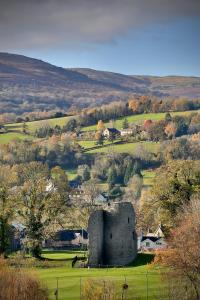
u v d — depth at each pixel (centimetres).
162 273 10050
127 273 11181
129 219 13125
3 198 14062
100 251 12850
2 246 13975
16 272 8788
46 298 8669
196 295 9281
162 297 9269
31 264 12662
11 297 8306
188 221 10712
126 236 13025
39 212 13938
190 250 9775
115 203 13088
